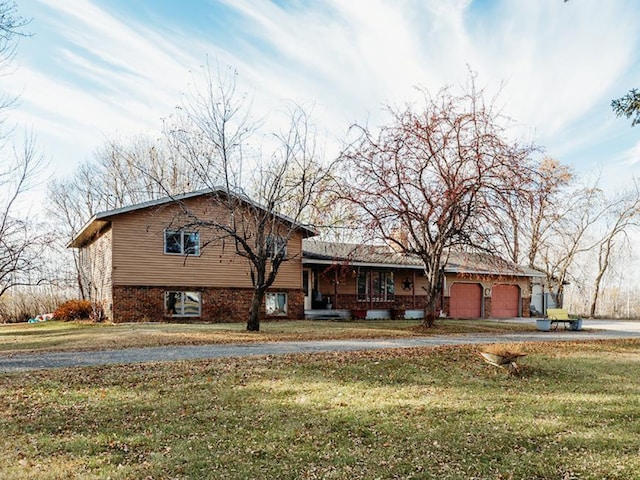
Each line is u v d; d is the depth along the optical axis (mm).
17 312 29625
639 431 5738
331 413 6371
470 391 7727
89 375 8430
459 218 17156
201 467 4605
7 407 6547
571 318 20438
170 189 33531
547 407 6770
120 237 19266
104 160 34781
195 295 20531
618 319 32500
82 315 23578
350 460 4805
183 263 20297
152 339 13578
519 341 14656
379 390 7660
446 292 28062
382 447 5184
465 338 15352
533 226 33188
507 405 6871
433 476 4445
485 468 4637
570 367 9898
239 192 17781
